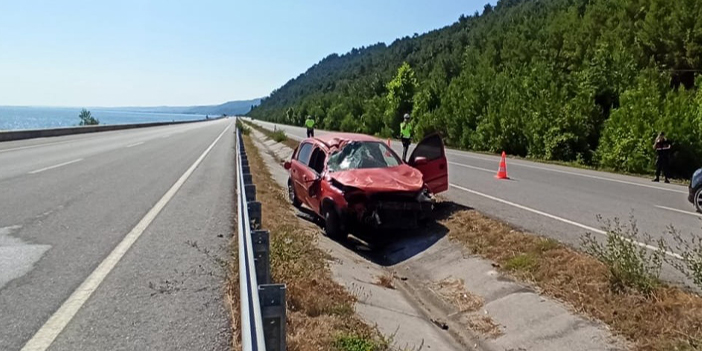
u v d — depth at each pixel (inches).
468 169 699.4
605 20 1451.8
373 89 3405.5
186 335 146.0
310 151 418.6
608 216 347.9
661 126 708.0
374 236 347.6
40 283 185.3
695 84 824.3
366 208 311.7
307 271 215.3
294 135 1866.4
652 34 1129.4
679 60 1082.1
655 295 186.2
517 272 237.1
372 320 192.5
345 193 320.8
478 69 1718.8
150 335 145.4
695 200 380.5
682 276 213.8
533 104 1063.0
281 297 111.7
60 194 373.4
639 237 287.0
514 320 201.9
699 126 683.4
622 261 206.7
